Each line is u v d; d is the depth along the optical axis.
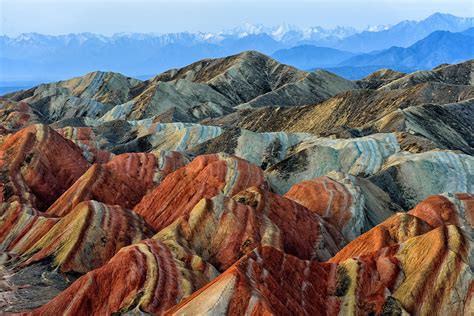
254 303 28.67
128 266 36.88
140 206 61.78
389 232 42.56
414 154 76.38
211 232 45.31
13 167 69.06
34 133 73.56
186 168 62.94
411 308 32.50
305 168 76.12
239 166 61.94
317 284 34.28
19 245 51.88
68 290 36.91
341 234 54.38
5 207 55.56
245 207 47.19
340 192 58.62
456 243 34.88
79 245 47.03
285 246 47.47
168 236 44.06
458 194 52.31
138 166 72.75
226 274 30.62
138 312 34.16
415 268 34.66
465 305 32.56
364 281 34.34
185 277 37.72
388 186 70.38
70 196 62.75
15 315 36.72
